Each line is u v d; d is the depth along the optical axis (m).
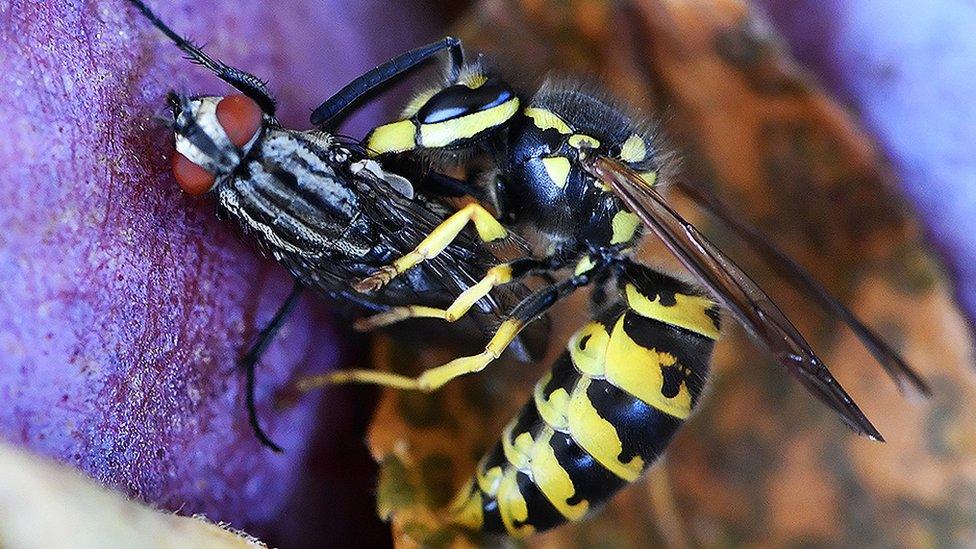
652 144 0.08
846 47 0.08
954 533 0.07
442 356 0.07
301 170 0.07
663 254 0.08
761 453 0.07
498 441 0.07
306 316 0.07
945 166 0.07
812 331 0.08
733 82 0.07
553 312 0.08
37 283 0.06
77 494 0.06
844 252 0.08
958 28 0.07
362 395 0.07
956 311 0.07
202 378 0.07
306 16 0.07
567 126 0.07
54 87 0.06
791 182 0.08
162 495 0.07
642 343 0.07
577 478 0.07
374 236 0.07
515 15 0.08
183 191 0.07
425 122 0.07
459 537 0.07
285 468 0.07
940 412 0.07
